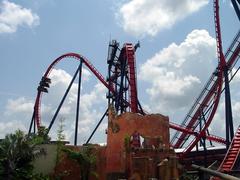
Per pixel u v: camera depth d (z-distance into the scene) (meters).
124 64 73.75
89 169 49.69
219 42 65.81
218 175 14.33
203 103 71.00
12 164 43.22
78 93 73.94
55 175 49.75
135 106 66.75
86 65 76.94
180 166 45.78
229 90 64.25
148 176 46.06
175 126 71.38
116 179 48.38
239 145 56.88
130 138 51.28
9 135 44.56
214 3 66.44
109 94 75.94
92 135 74.19
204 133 68.88
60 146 50.41
